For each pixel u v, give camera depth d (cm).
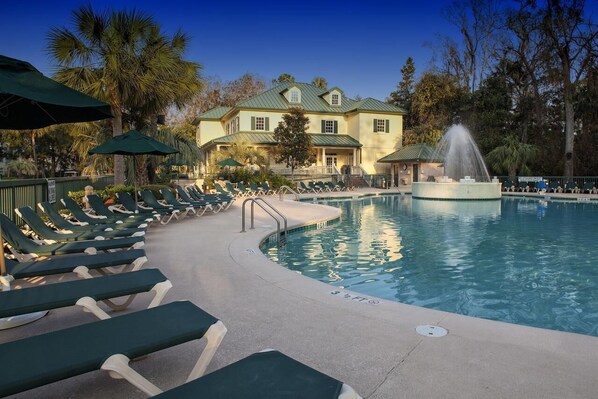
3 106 468
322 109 3962
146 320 287
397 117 4034
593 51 3078
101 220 940
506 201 2417
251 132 3675
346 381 297
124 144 1064
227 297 498
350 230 1262
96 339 256
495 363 322
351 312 441
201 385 206
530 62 3531
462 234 1190
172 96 1598
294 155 3164
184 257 729
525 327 396
